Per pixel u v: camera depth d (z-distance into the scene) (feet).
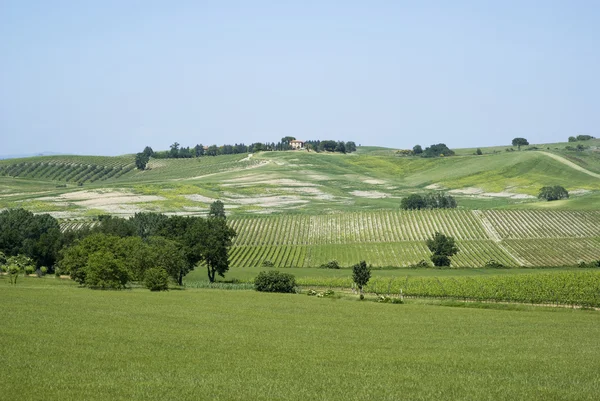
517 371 127.24
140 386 104.58
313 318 205.67
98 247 303.27
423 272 372.58
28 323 164.25
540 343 165.78
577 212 560.20
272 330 175.11
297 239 505.25
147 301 232.94
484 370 127.44
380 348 151.94
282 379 113.80
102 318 181.16
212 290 298.35
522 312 239.50
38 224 421.59
